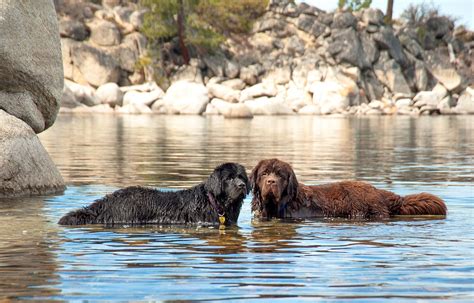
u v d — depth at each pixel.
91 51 69.88
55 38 15.38
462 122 53.03
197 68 74.50
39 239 9.45
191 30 76.25
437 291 6.77
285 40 81.31
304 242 9.35
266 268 7.73
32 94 14.93
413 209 12.03
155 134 34.34
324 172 18.41
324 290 6.81
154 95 64.50
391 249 8.82
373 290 6.81
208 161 20.97
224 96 68.94
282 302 6.42
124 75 72.25
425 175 17.84
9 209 12.09
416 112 71.50
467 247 8.95
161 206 11.00
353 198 11.95
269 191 11.45
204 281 7.14
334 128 42.97
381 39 80.81
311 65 76.75
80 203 12.81
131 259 8.20
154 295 6.62
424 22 91.56
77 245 9.07
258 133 36.38
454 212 12.20
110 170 18.41
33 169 13.98
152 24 74.38
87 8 75.25
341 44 78.62
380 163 21.06
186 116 57.56
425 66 84.25
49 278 7.26
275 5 84.38
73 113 59.50
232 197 10.93
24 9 14.53
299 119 56.25
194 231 10.29
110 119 50.03
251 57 78.31
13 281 7.13
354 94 73.69
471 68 89.81
